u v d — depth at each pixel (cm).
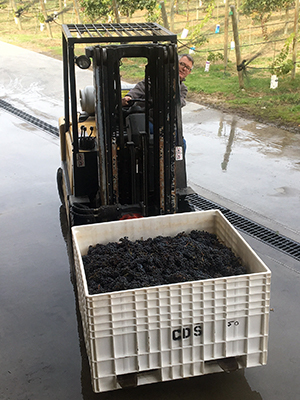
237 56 930
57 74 1155
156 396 280
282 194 537
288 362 304
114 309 233
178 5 1664
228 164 623
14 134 769
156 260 285
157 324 240
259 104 860
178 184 390
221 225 323
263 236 456
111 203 361
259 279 242
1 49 1441
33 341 331
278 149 667
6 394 285
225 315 246
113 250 300
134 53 329
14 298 380
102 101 332
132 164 358
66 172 472
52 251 447
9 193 569
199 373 257
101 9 1195
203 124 782
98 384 246
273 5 1187
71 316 356
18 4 2111
